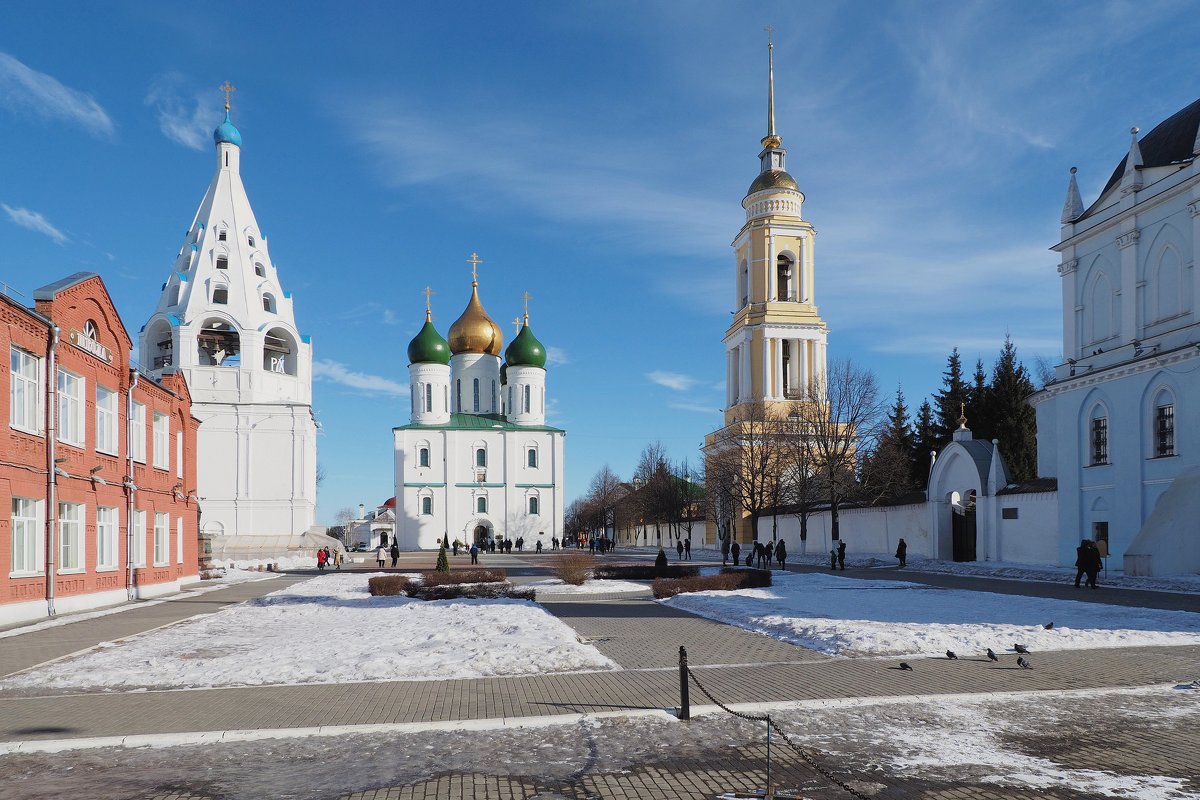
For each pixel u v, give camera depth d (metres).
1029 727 8.99
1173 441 29.69
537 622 17.39
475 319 93.88
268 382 68.81
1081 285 35.97
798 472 52.06
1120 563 31.30
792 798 6.88
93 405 24.03
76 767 7.92
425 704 10.23
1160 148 32.78
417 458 85.62
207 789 7.27
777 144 69.94
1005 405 59.19
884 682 11.30
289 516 66.31
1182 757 7.92
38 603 20.50
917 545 44.53
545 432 87.62
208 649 15.04
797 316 66.19
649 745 8.47
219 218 69.19
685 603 22.62
